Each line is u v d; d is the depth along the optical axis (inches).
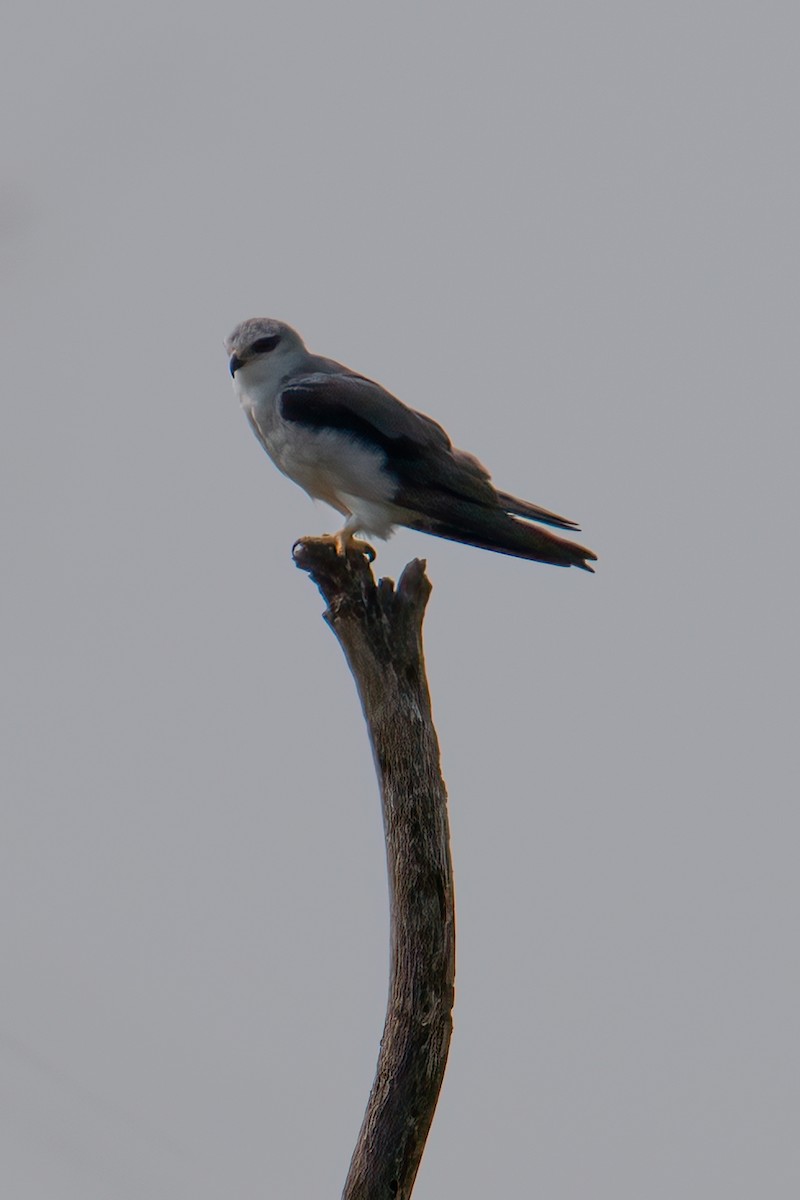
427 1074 395.9
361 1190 388.8
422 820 404.5
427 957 400.2
